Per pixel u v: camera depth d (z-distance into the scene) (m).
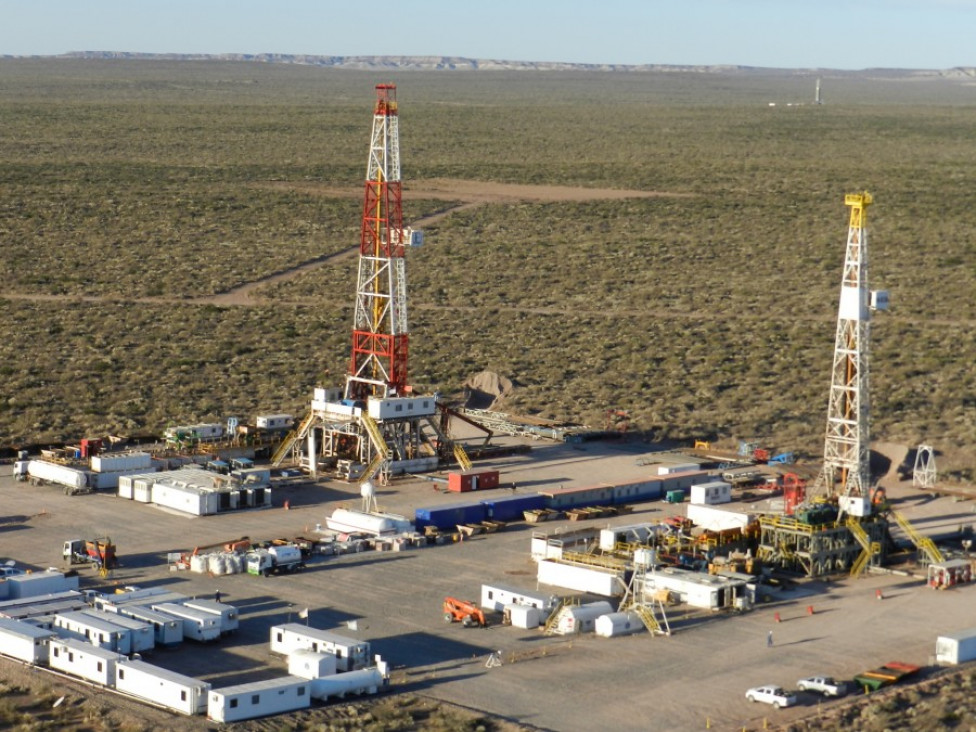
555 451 121.38
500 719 65.00
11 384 140.75
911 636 77.19
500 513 100.12
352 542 92.06
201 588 83.69
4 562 86.94
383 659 72.56
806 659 73.44
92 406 133.62
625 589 83.62
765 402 138.88
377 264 117.06
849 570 89.62
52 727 63.28
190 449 115.94
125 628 72.12
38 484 107.19
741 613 80.69
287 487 108.12
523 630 77.56
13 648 71.62
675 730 64.19
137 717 64.38
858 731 64.19
